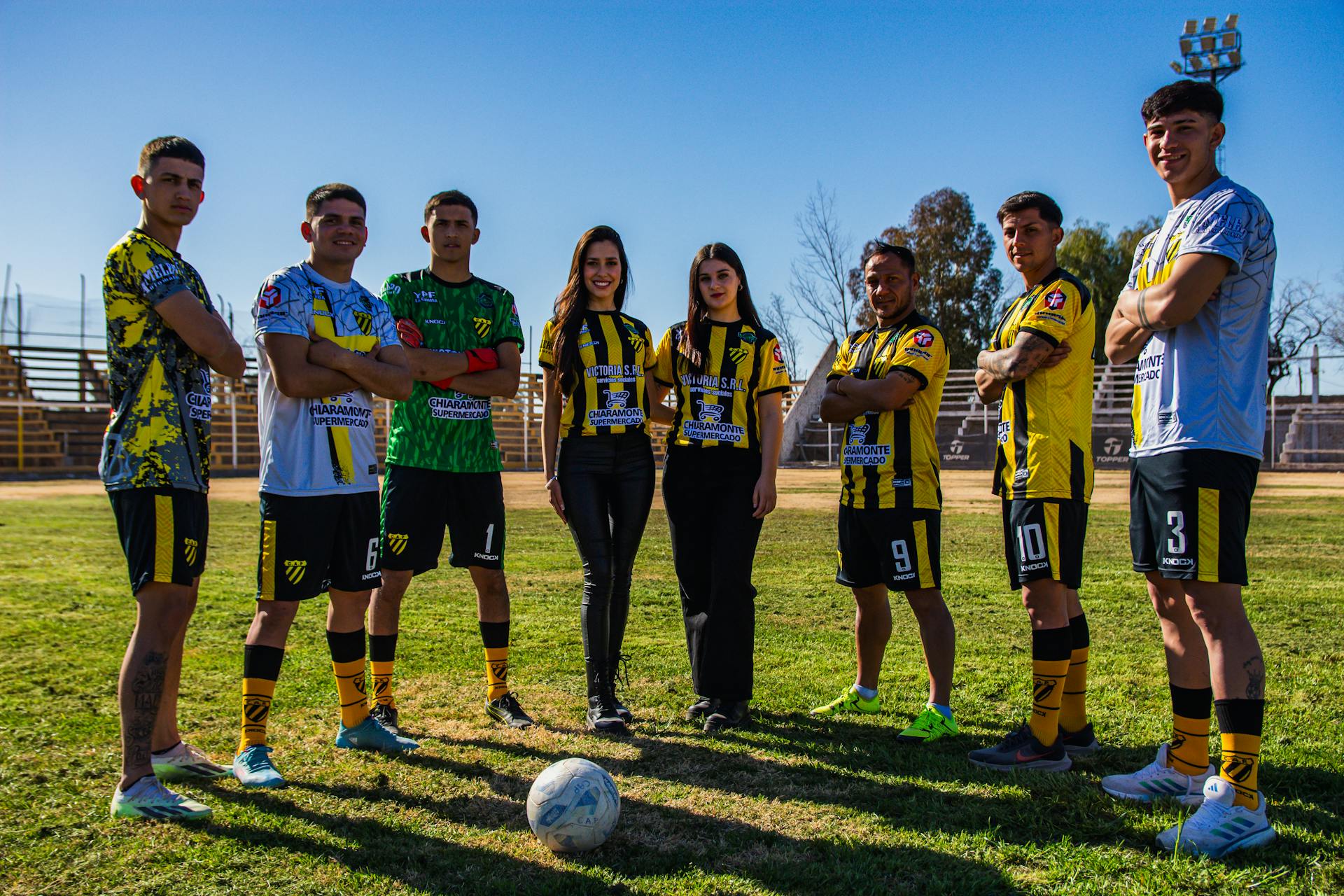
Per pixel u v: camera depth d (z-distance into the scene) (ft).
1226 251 8.22
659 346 13.16
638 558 27.20
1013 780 9.52
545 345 12.54
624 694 13.11
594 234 12.35
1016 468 10.59
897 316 12.41
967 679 13.76
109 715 11.36
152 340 8.98
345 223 10.56
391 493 11.94
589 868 7.43
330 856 7.66
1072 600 10.73
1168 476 8.68
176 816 8.37
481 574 12.13
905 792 9.22
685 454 12.35
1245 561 8.43
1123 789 9.12
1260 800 7.97
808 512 42.37
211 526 35.12
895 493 11.52
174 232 9.45
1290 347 134.31
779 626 17.54
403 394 10.73
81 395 91.35
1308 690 12.63
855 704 12.25
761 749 10.62
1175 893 6.98
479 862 7.57
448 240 12.57
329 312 10.41
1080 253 134.82
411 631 16.90
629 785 9.41
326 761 10.13
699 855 7.67
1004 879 7.19
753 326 12.58
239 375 9.48
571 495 11.99
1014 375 10.32
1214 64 95.14
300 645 15.66
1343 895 6.95
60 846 7.77
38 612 17.74
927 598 11.46
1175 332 8.82
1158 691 12.92
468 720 11.75
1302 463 94.68
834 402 12.12
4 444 79.66
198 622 17.29
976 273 140.26
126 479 8.78
